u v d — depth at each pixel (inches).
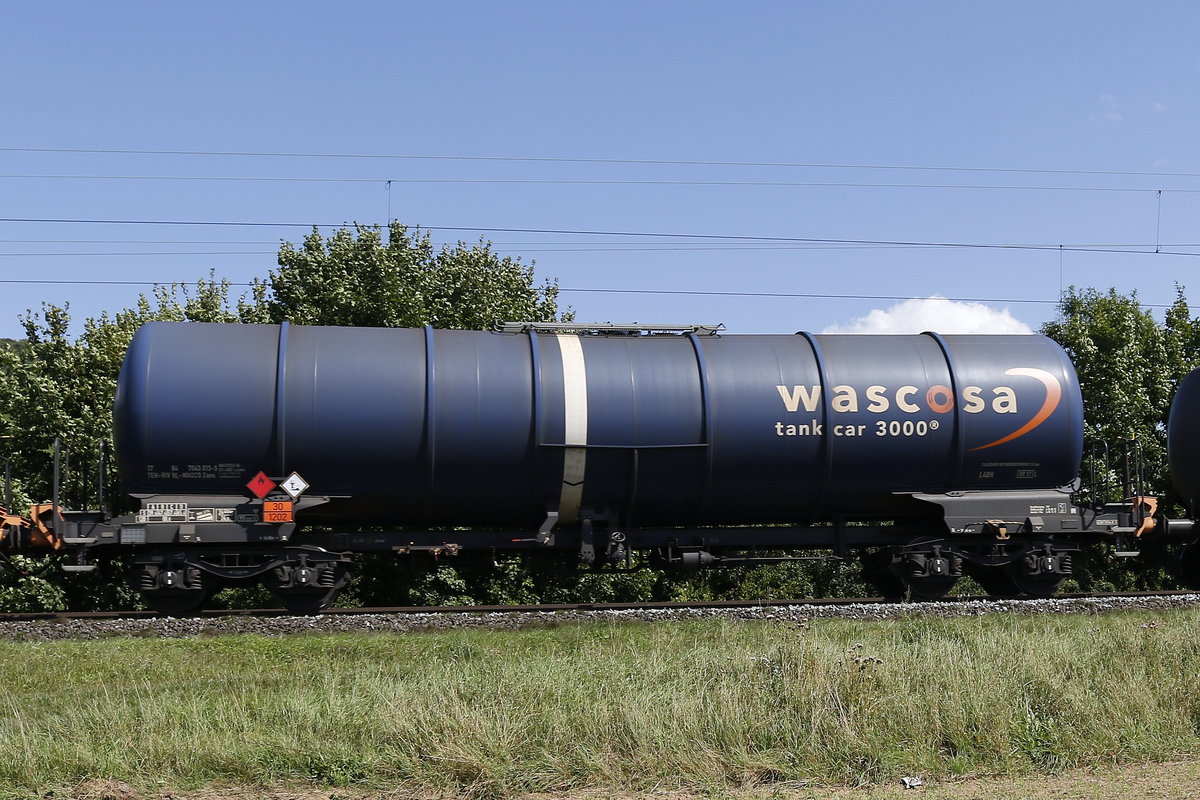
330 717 368.2
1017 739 356.5
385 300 1170.6
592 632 583.2
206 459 641.6
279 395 644.7
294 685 441.4
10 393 1035.9
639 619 638.5
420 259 1325.0
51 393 1013.2
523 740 344.8
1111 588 1213.1
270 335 671.8
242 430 641.6
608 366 690.8
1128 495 770.8
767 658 420.5
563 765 333.7
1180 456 780.0
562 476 679.7
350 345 674.2
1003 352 736.3
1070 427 723.4
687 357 705.0
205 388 639.8
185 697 417.1
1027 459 719.7
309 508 660.1
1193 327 1497.3
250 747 342.0
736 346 719.1
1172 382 1423.5
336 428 650.2
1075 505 729.6
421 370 668.7
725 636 541.6
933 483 717.3
